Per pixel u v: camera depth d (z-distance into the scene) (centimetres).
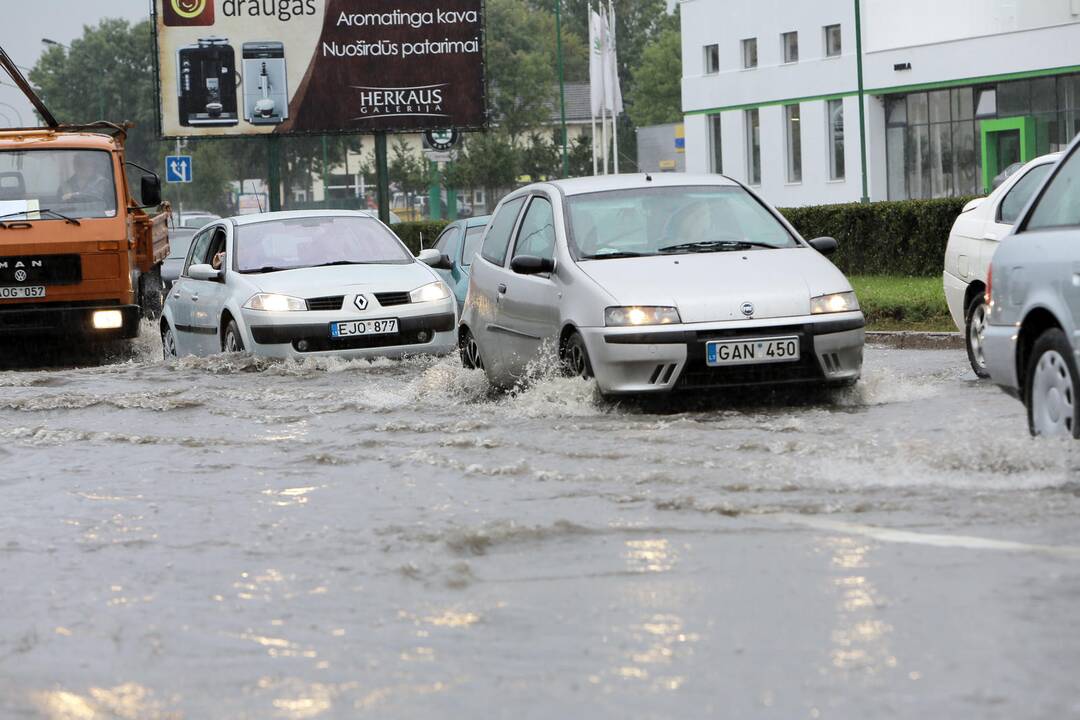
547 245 2136
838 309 1928
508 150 14338
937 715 704
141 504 1430
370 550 1153
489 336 2289
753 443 1548
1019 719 691
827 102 11456
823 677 770
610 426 1769
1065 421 1395
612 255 2058
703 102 12581
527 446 1641
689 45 12681
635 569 1036
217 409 2202
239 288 2917
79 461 1750
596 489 1355
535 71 18162
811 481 1320
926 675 762
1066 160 1496
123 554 1195
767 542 1095
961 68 10194
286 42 7250
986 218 2378
